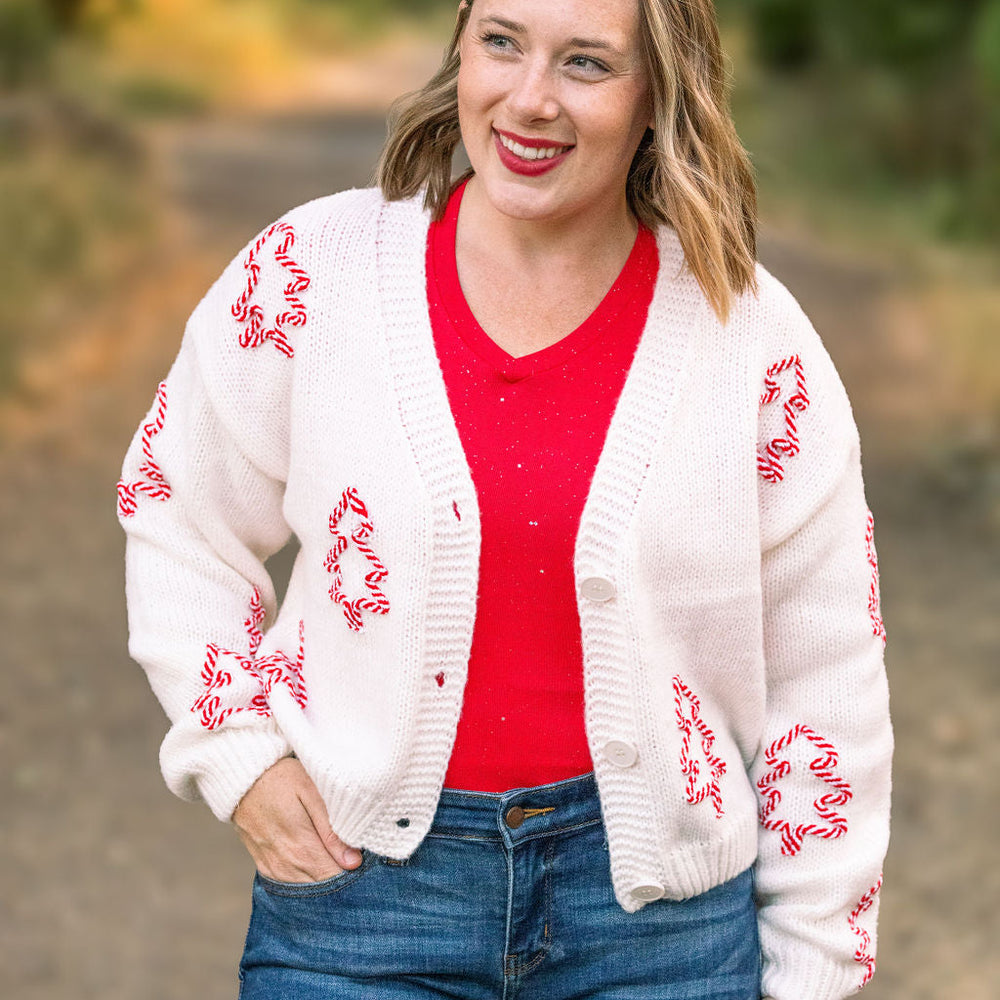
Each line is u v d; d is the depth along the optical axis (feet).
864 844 8.18
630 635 7.44
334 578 7.65
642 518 7.38
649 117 7.53
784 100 73.26
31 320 34.96
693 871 7.82
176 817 17.52
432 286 7.57
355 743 7.68
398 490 7.34
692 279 7.63
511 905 7.66
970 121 60.03
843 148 64.75
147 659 8.01
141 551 8.21
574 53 7.02
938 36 65.82
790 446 7.73
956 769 19.19
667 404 7.45
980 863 17.13
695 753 7.76
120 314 37.88
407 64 116.16
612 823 7.68
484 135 7.28
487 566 7.38
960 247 52.90
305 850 7.75
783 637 8.12
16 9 60.80
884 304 44.19
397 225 7.71
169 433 8.10
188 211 49.73
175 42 86.43
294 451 7.70
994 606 24.22
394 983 7.76
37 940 15.05
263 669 8.02
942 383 36.09
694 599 7.65
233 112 80.18
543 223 7.42
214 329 7.86
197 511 8.09
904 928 15.97
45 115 47.65
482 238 7.58
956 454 31.14
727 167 7.50
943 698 21.06
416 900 7.73
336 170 60.44
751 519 7.61
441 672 7.47
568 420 7.41
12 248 37.81
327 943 7.80
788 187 61.31
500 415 7.38
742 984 8.09
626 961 7.89
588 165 7.20
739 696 8.02
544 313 7.51
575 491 7.34
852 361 38.04
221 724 7.81
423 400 7.39
